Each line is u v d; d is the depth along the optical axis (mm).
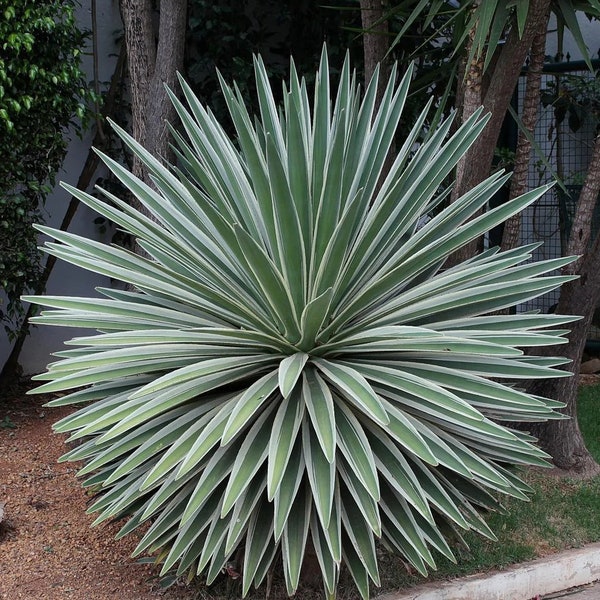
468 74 3861
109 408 2943
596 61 6957
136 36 5211
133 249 6184
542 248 7762
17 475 4340
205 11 6160
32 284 5312
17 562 3402
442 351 3041
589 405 6336
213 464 2717
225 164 3334
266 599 3014
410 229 3543
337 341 3031
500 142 7652
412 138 3311
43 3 4801
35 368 6223
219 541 2713
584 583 3736
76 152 6180
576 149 7781
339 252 2838
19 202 4812
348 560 2861
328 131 3266
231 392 3070
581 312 4645
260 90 3461
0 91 4508
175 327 3188
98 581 3277
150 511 2713
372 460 2572
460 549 3633
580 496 4375
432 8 4105
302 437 2803
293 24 6496
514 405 2969
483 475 2797
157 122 5125
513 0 3477
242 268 3123
